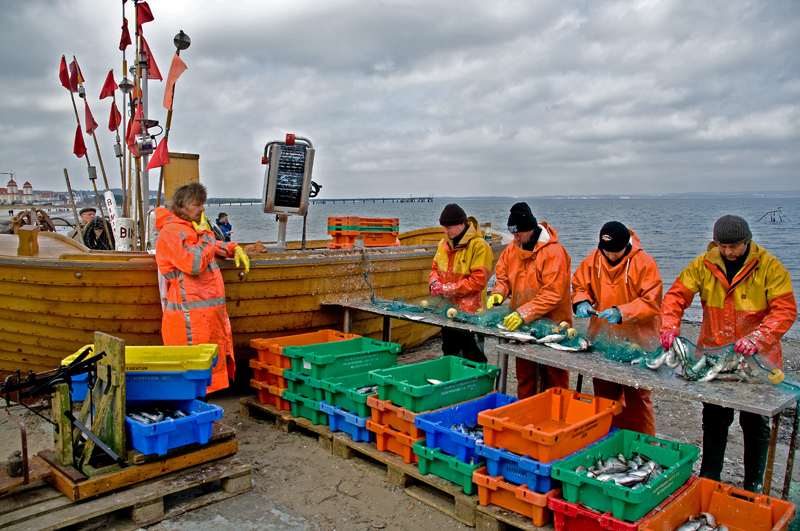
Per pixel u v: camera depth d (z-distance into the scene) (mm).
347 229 7543
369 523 3328
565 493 2898
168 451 3480
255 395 5426
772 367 3273
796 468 4266
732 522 2986
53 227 10117
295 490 3727
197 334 4422
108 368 3309
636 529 2611
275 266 5402
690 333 10023
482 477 3219
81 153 7656
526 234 4352
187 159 6668
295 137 5824
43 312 4996
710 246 3564
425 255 7008
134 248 6324
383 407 3945
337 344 5156
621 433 3484
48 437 4535
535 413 3768
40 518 2947
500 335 4203
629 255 3779
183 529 3189
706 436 3584
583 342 3967
